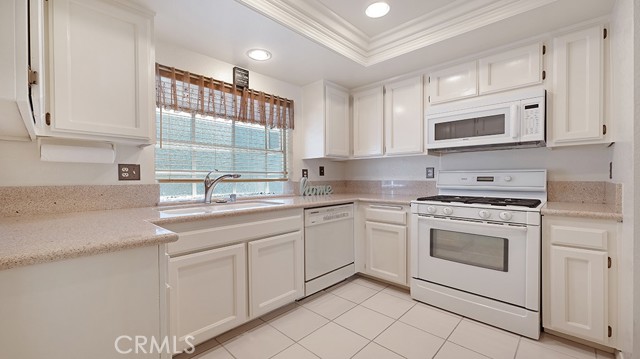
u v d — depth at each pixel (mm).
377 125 2781
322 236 2248
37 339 726
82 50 1320
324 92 2719
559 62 1794
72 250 749
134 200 1713
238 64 2330
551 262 1599
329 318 1893
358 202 2588
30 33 916
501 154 2287
